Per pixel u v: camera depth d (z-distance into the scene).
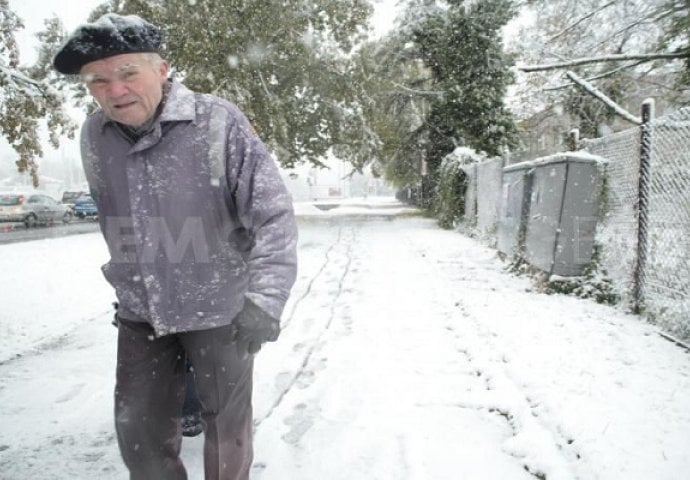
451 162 15.68
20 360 4.34
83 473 2.65
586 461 2.56
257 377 3.87
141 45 1.74
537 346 4.20
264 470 2.65
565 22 11.25
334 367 4.07
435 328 5.03
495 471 2.61
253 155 1.92
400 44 21.95
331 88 20.00
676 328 4.46
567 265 6.16
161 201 1.86
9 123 5.29
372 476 2.59
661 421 2.90
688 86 9.53
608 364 3.76
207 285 1.92
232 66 14.89
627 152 5.61
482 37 20.47
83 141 1.94
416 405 3.37
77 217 26.56
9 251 11.20
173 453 2.06
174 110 1.83
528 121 15.80
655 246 5.00
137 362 1.97
